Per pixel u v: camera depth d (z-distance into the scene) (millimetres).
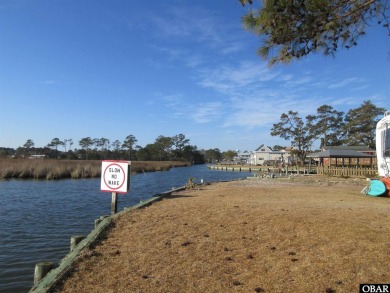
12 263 8680
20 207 18078
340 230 7234
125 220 9148
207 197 14398
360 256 5582
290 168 50938
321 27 5227
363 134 65188
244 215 9320
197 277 5090
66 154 115625
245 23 5285
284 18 5129
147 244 6836
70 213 16203
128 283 4910
